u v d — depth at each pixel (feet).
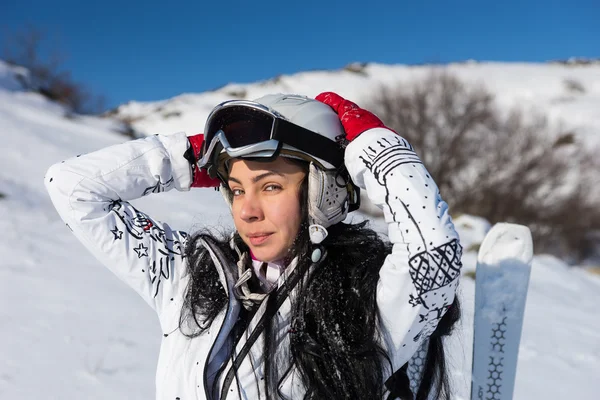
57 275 15.39
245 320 4.00
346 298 3.84
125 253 4.29
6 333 11.25
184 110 96.22
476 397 5.04
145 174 4.47
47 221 21.01
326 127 3.85
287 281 3.92
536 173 71.10
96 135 43.98
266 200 3.86
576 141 77.92
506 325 5.01
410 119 77.00
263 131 3.70
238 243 4.25
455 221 34.17
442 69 83.66
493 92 94.27
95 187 4.31
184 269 4.39
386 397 4.11
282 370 3.83
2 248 16.78
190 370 4.01
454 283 3.56
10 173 27.12
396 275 3.55
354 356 3.75
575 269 34.19
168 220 25.32
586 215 67.62
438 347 4.42
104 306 13.70
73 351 10.93
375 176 3.63
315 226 3.83
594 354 15.99
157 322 13.26
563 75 109.19
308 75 107.14
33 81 55.67
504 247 5.08
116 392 9.68
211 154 4.00
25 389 9.34
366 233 4.13
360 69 108.78
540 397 12.21
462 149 74.59
